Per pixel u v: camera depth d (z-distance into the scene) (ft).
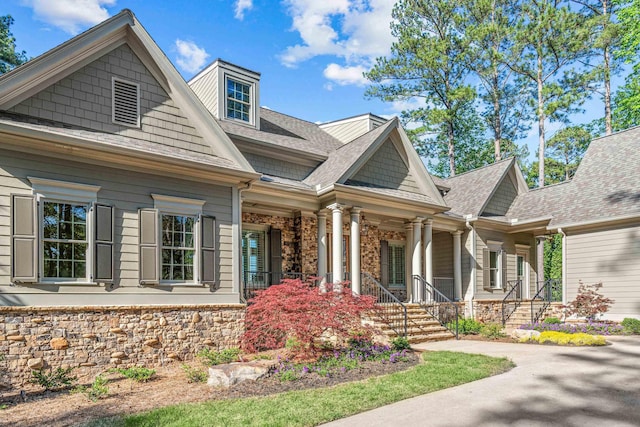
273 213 47.39
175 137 33.96
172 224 32.37
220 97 46.96
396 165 50.80
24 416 19.75
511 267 63.82
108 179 29.53
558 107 82.53
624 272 47.55
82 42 29.73
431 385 23.75
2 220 25.39
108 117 30.86
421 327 43.78
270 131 50.96
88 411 20.25
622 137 59.72
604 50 85.81
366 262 54.19
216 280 33.81
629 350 33.19
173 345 30.78
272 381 24.70
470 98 85.40
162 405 20.92
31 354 25.38
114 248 29.19
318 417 18.62
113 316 28.58
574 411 19.42
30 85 27.73
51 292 26.53
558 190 61.57
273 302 30.25
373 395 21.77
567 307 48.65
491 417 18.79
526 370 27.25
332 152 51.98
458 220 57.11
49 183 27.02
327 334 33.19
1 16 82.28
